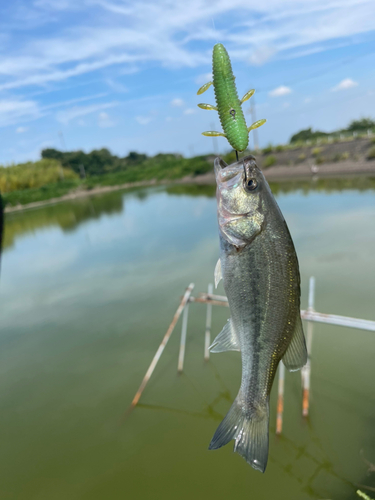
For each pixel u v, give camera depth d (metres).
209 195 34.00
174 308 10.44
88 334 9.82
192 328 9.10
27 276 16.66
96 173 87.88
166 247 17.34
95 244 20.98
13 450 6.06
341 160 33.34
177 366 7.74
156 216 26.62
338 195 21.62
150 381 7.35
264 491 4.81
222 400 6.60
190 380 7.24
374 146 31.36
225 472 5.18
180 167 61.69
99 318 10.73
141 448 5.77
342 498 4.55
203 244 16.67
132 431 6.14
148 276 13.65
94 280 14.46
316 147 38.22
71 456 5.78
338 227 14.93
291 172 36.91
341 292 9.42
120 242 20.33
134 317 10.34
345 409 5.89
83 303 12.18
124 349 8.71
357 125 43.59
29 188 69.62
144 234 21.09
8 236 29.30
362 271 10.41
